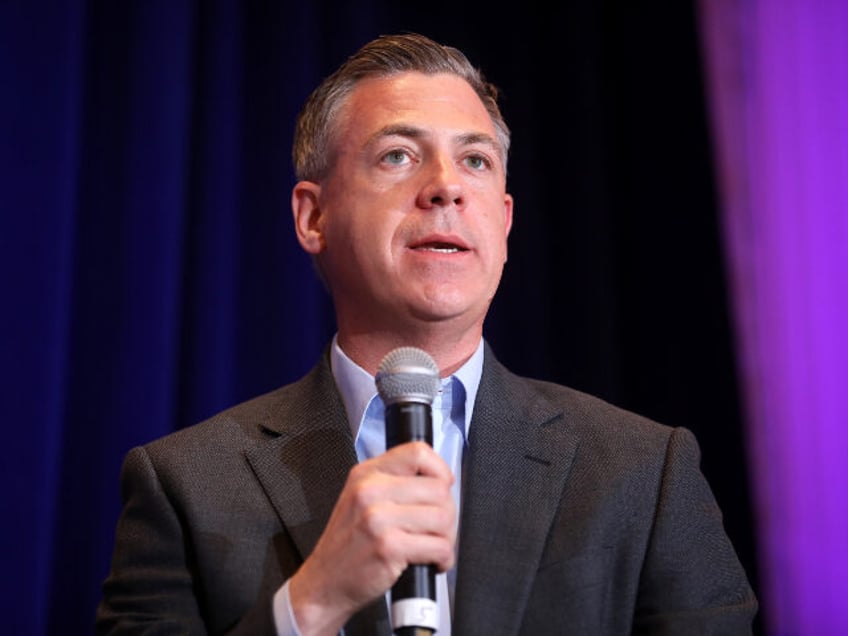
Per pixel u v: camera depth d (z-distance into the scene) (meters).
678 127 7.82
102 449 6.05
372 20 7.43
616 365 7.48
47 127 6.07
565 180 7.83
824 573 7.32
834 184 7.89
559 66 7.98
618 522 3.34
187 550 3.42
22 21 6.13
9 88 6.02
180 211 6.46
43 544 5.68
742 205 7.78
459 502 3.50
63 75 6.16
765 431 7.47
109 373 6.15
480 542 3.27
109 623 3.36
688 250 7.64
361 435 3.68
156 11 6.64
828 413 7.55
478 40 7.85
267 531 3.35
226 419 3.76
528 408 3.71
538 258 7.62
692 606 3.27
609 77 8.06
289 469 3.50
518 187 7.68
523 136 7.78
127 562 3.43
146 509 3.47
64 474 5.98
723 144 7.85
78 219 6.27
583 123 7.80
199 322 6.51
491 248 3.66
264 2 7.24
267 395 3.96
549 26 8.07
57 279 5.95
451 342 3.71
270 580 3.25
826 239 7.80
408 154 3.71
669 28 7.98
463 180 3.70
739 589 3.41
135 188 6.38
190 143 6.70
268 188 6.97
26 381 5.79
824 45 8.09
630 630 3.25
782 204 7.82
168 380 6.23
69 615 5.85
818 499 7.43
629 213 7.86
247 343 6.74
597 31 8.03
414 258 3.55
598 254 7.61
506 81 7.86
